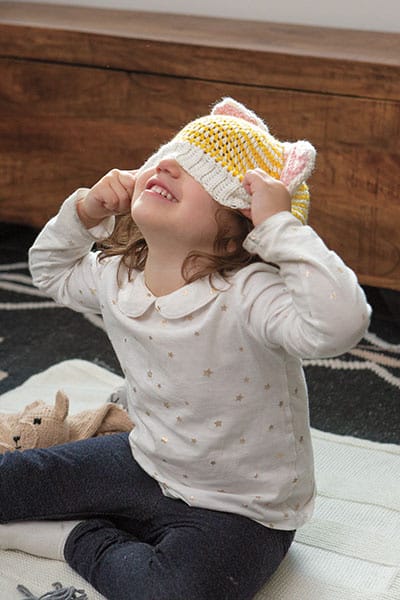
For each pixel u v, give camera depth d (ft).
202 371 4.00
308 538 4.58
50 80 6.93
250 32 6.96
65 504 4.32
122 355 4.30
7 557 4.40
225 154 3.89
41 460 4.36
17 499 4.31
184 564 3.95
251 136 3.94
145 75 6.64
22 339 6.66
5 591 4.19
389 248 6.40
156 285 4.09
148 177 4.02
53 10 7.59
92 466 4.37
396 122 6.08
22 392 5.80
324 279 3.64
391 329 6.79
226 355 3.96
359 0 7.25
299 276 3.67
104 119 6.88
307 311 3.66
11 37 6.92
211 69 6.43
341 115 6.20
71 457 4.39
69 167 7.13
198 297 3.95
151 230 3.95
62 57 6.82
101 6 7.99
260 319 3.85
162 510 4.27
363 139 6.20
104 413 4.85
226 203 3.86
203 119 4.01
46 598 4.06
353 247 6.49
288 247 3.69
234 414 4.05
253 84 6.37
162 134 6.74
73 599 4.07
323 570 4.37
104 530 4.28
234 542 4.05
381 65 5.98
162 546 4.06
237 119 4.01
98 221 4.43
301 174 3.88
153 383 4.14
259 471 4.16
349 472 5.10
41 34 6.82
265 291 3.86
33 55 6.90
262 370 3.99
